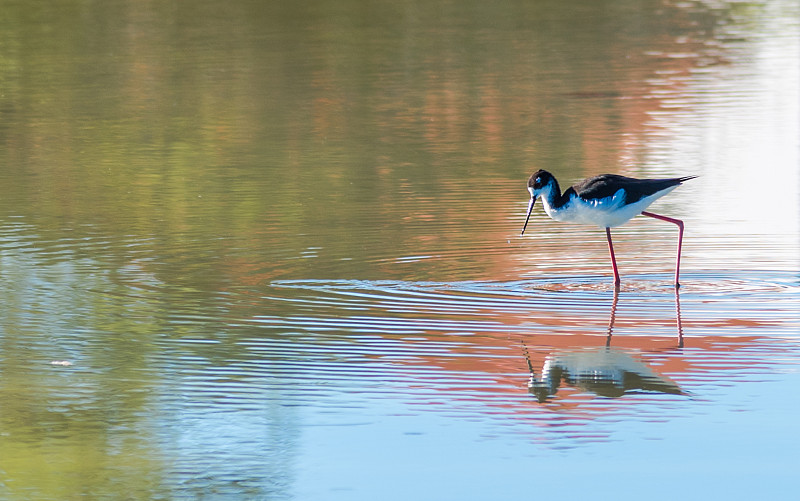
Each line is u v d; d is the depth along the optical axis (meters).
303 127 25.22
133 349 12.03
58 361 11.72
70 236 16.97
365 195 19.44
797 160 21.14
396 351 11.85
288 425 10.11
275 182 20.56
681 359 11.52
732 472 9.14
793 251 15.62
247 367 11.46
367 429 10.04
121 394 10.90
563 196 14.13
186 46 34.47
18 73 31.08
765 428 9.88
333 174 21.08
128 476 9.20
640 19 39.06
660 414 10.22
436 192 19.56
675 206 18.30
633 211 14.06
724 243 16.12
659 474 9.12
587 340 12.13
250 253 15.92
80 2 41.19
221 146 23.64
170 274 14.90
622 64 31.84
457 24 37.88
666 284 14.26
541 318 12.91
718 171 20.50
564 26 37.72
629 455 9.47
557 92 28.33
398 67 31.50
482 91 28.56
